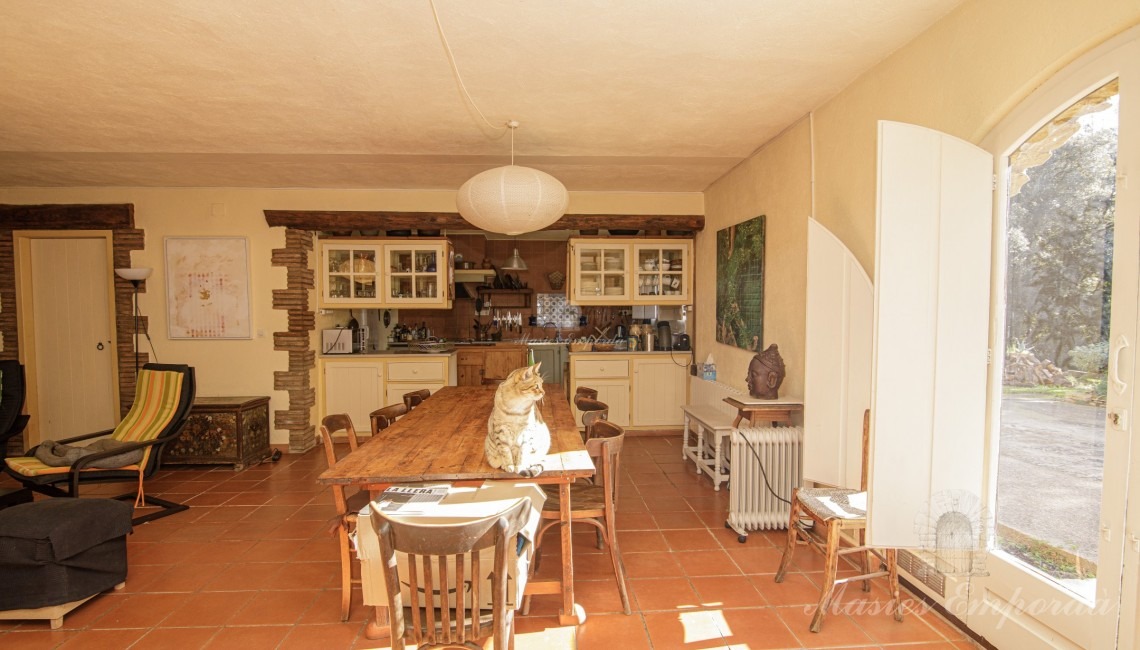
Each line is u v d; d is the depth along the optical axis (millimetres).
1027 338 1979
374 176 4828
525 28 2322
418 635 1608
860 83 2803
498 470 2115
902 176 2084
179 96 3039
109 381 5324
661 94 3037
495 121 3465
